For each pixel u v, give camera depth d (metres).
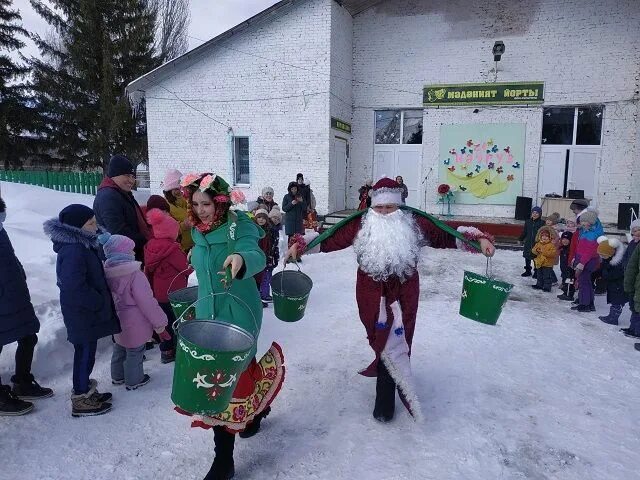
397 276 3.20
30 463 2.80
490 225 12.42
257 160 14.19
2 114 25.00
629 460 2.95
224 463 2.64
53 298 4.82
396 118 15.09
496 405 3.61
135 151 24.75
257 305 2.88
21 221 9.22
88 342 3.30
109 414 3.38
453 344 4.90
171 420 3.33
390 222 3.17
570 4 13.22
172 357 4.32
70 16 24.78
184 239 5.27
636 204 12.18
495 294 3.38
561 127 13.80
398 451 2.99
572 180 13.75
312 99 13.46
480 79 14.12
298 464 2.85
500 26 13.81
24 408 3.34
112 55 24.20
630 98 13.02
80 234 3.26
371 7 14.66
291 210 10.20
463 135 14.38
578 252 6.45
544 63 13.59
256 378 2.84
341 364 4.36
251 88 13.97
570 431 3.27
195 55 14.15
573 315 6.27
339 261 9.35
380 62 14.83
